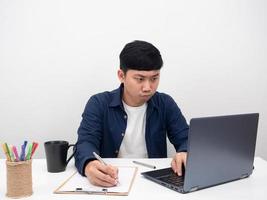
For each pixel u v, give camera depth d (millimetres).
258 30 1771
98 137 1401
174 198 869
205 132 902
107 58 1760
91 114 1415
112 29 1746
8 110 1790
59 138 1812
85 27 1745
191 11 1747
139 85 1244
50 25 1743
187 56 1769
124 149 1499
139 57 1195
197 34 1760
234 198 871
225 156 974
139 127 1490
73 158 1336
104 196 885
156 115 1503
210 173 945
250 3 1758
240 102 1810
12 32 1744
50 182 1021
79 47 1755
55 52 1757
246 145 1037
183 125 1493
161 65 1239
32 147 907
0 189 948
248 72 1792
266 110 1816
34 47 1754
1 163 1240
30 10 1734
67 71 1769
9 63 1761
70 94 1781
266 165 1217
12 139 1807
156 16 1743
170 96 1628
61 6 1732
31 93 1780
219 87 1795
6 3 1726
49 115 1796
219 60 1779
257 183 1003
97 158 1103
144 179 1037
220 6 1751
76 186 962
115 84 1773
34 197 882
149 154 1501
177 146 1454
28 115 1795
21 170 873
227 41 1771
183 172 1043
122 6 1736
